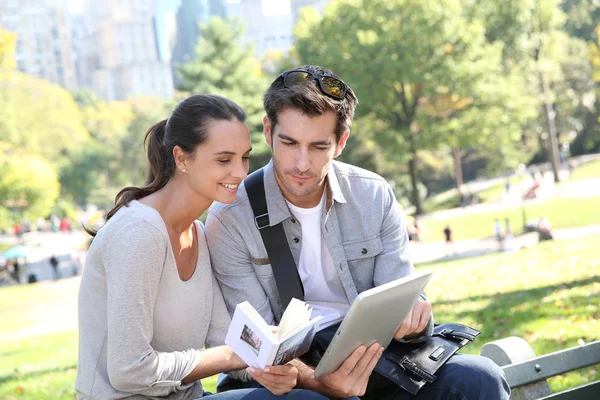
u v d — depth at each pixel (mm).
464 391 2381
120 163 69875
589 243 17078
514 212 38875
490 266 15297
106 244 2193
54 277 40656
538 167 56688
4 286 37750
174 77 103375
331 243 2693
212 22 46594
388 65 40750
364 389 2312
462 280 13602
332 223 2697
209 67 45125
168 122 2361
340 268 2703
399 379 2406
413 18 42812
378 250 2773
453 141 43562
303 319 2072
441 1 42844
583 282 11016
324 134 2486
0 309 28375
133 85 104062
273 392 2131
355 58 41969
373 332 2246
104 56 106062
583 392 2654
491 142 45812
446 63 41938
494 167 53406
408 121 44375
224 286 2676
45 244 56906
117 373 2121
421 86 43656
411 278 2205
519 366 2588
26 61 98125
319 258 2729
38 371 10094
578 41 58688
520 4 47969
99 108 72000
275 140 2535
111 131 70000
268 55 62750
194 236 2477
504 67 49219
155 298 2229
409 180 51062
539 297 10211
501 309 9672
